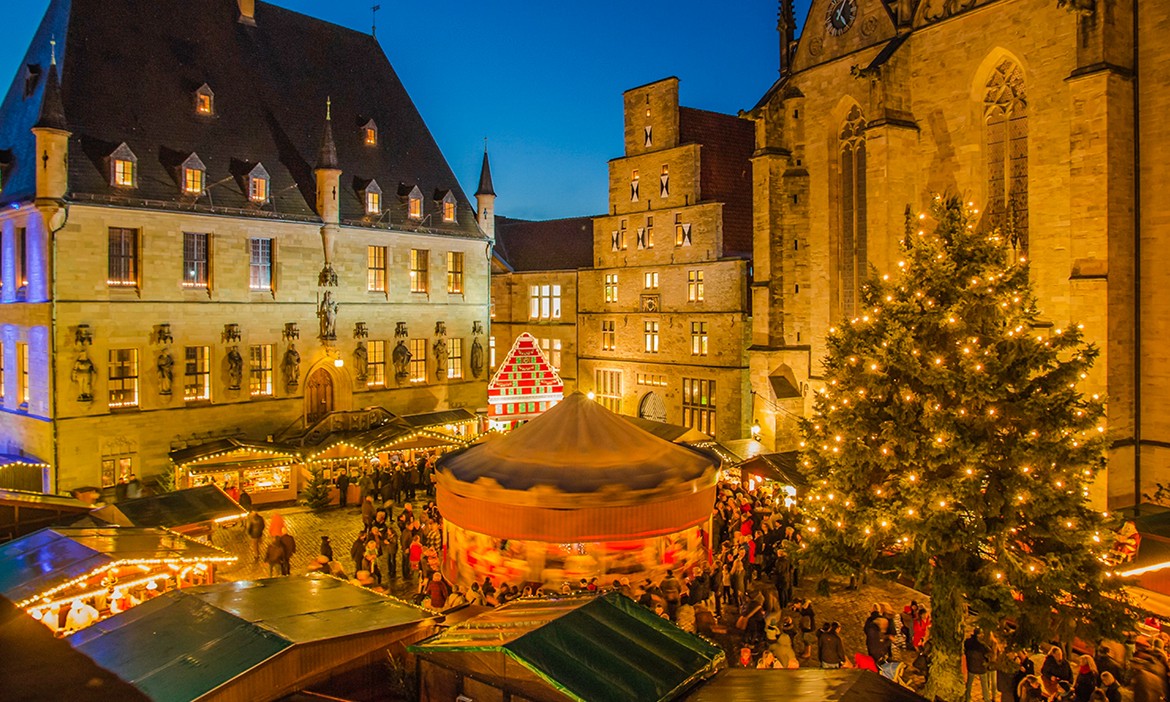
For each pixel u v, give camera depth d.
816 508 22.72
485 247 56.59
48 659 12.24
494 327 68.81
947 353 20.81
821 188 41.06
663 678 13.42
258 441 42.00
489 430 51.25
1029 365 19.73
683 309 52.88
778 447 41.91
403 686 14.74
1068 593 18.59
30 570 20.52
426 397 52.91
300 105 50.34
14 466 37.69
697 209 51.47
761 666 17.98
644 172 55.34
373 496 37.09
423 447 45.12
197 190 41.94
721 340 50.22
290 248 45.62
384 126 54.62
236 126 46.03
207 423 42.19
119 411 39.12
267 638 14.00
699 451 31.62
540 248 66.62
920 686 20.55
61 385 37.12
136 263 39.84
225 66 47.47
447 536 29.19
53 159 36.44
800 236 41.97
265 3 51.81
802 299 42.22
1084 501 18.83
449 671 14.10
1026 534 19.48
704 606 22.44
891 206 34.62
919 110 35.38
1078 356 20.59
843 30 39.47
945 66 34.22
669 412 54.25
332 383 48.59
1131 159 28.64
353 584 18.47
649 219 55.19
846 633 24.16
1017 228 32.44
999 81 32.84
